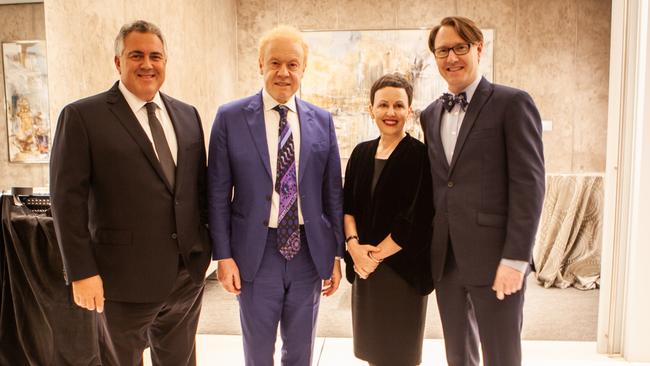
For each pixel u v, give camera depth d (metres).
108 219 1.72
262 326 1.95
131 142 1.73
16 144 2.46
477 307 1.92
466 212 1.86
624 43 2.92
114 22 3.08
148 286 1.75
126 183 1.71
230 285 1.90
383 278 2.10
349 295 4.44
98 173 1.70
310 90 6.26
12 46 2.43
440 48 1.88
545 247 4.60
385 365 2.14
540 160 1.78
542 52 6.01
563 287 4.48
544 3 5.96
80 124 1.66
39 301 2.12
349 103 6.23
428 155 2.04
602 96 6.03
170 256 1.79
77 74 2.72
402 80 2.10
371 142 2.21
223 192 1.91
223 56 5.67
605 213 3.04
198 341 3.35
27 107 2.49
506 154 1.83
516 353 1.87
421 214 2.03
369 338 2.16
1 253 2.14
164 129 1.84
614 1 2.96
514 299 1.84
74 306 2.15
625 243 2.98
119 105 1.75
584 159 6.12
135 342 1.83
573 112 6.06
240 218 1.92
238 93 6.31
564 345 3.25
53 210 1.65
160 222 1.76
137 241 1.73
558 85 6.04
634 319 2.92
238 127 1.90
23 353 2.19
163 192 1.78
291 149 1.92
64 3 2.60
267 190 1.88
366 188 2.11
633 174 2.91
